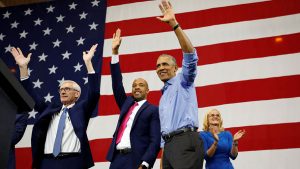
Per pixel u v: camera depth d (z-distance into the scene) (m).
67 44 6.89
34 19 7.28
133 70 6.29
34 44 7.03
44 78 6.68
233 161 5.36
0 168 1.17
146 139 3.64
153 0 6.84
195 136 2.81
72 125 3.84
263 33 6.07
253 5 6.32
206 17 6.42
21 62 3.95
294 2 6.17
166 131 2.87
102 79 6.33
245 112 5.60
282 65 5.79
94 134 5.94
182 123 2.84
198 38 6.28
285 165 5.21
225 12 6.39
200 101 5.81
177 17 6.54
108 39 6.70
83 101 4.03
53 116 4.00
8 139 1.21
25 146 6.12
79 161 3.71
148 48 6.42
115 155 3.66
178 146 2.76
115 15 6.89
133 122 3.69
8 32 7.23
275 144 5.34
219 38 6.20
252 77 5.80
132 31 6.64
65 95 4.12
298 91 5.57
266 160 5.28
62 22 7.12
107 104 6.12
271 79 5.73
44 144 3.86
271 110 5.54
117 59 4.02
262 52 5.94
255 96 5.67
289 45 5.89
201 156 2.79
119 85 4.00
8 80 1.18
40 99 4.07
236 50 6.05
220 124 4.61
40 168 3.77
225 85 5.83
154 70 6.22
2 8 7.48
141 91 3.96
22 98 1.25
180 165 2.68
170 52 6.30
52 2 7.36
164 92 3.08
